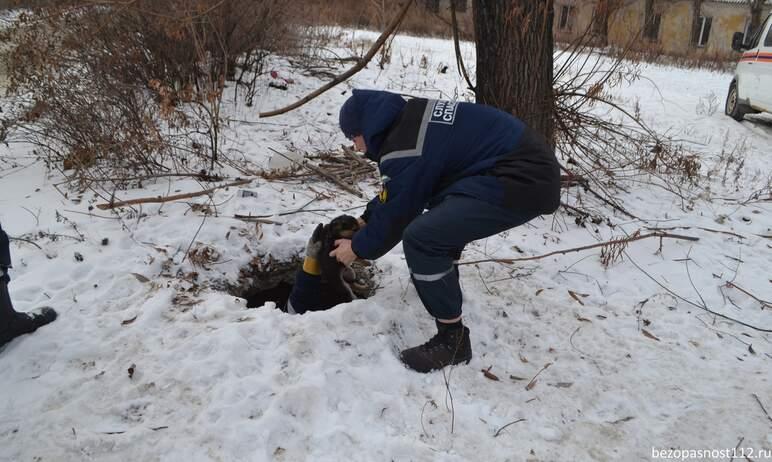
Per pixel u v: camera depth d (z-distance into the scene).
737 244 4.91
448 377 3.09
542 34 5.18
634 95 10.95
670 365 3.31
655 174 6.30
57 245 4.07
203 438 2.60
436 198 2.94
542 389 3.08
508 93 5.32
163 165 5.46
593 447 2.72
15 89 5.70
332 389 2.90
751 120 9.99
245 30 7.25
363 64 4.75
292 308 3.92
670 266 4.48
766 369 3.31
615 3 5.62
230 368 3.01
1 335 3.06
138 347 3.16
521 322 3.65
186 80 6.61
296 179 5.50
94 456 2.53
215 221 4.52
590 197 5.70
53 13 5.54
